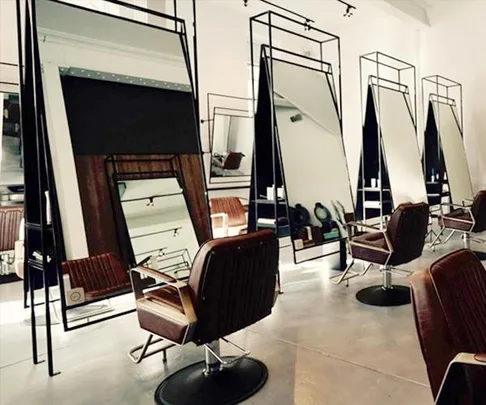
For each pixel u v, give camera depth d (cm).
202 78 676
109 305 389
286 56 839
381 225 519
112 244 257
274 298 247
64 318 235
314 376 250
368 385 238
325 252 532
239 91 735
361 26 830
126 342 314
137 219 272
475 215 524
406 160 595
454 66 727
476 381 133
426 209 373
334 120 479
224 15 707
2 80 512
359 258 389
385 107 580
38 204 280
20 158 525
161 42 311
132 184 274
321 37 879
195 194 309
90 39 270
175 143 304
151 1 510
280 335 314
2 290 465
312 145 441
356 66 842
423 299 140
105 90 271
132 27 295
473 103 712
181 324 205
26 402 234
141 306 229
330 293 414
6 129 514
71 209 243
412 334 309
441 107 674
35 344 284
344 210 449
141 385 249
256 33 768
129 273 246
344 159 476
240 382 241
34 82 243
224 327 218
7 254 495
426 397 224
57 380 259
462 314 142
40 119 240
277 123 411
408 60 774
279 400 225
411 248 371
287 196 396
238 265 212
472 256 169
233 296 216
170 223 288
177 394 233
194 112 321
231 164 707
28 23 258
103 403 231
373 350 284
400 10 685
